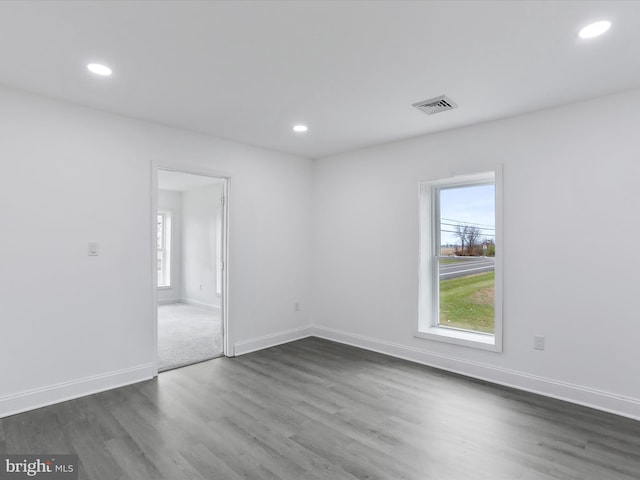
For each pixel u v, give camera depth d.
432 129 3.69
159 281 7.62
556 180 3.05
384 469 2.06
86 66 2.39
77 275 3.03
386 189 4.24
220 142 4.02
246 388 3.21
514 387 3.24
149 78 2.57
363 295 4.46
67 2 1.73
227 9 1.80
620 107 2.77
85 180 3.08
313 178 5.07
